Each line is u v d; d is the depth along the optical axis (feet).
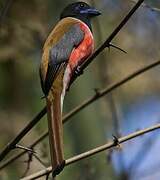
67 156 44.34
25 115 52.54
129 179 39.60
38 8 46.37
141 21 50.03
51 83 32.60
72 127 44.91
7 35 45.09
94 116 44.86
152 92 60.18
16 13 46.37
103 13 49.78
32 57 49.44
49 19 46.03
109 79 44.70
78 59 34.06
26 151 33.91
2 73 52.54
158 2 46.73
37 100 53.42
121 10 49.90
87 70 44.91
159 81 59.98
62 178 42.83
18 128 51.06
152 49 49.62
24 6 46.60
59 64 33.37
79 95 44.52
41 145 39.37
